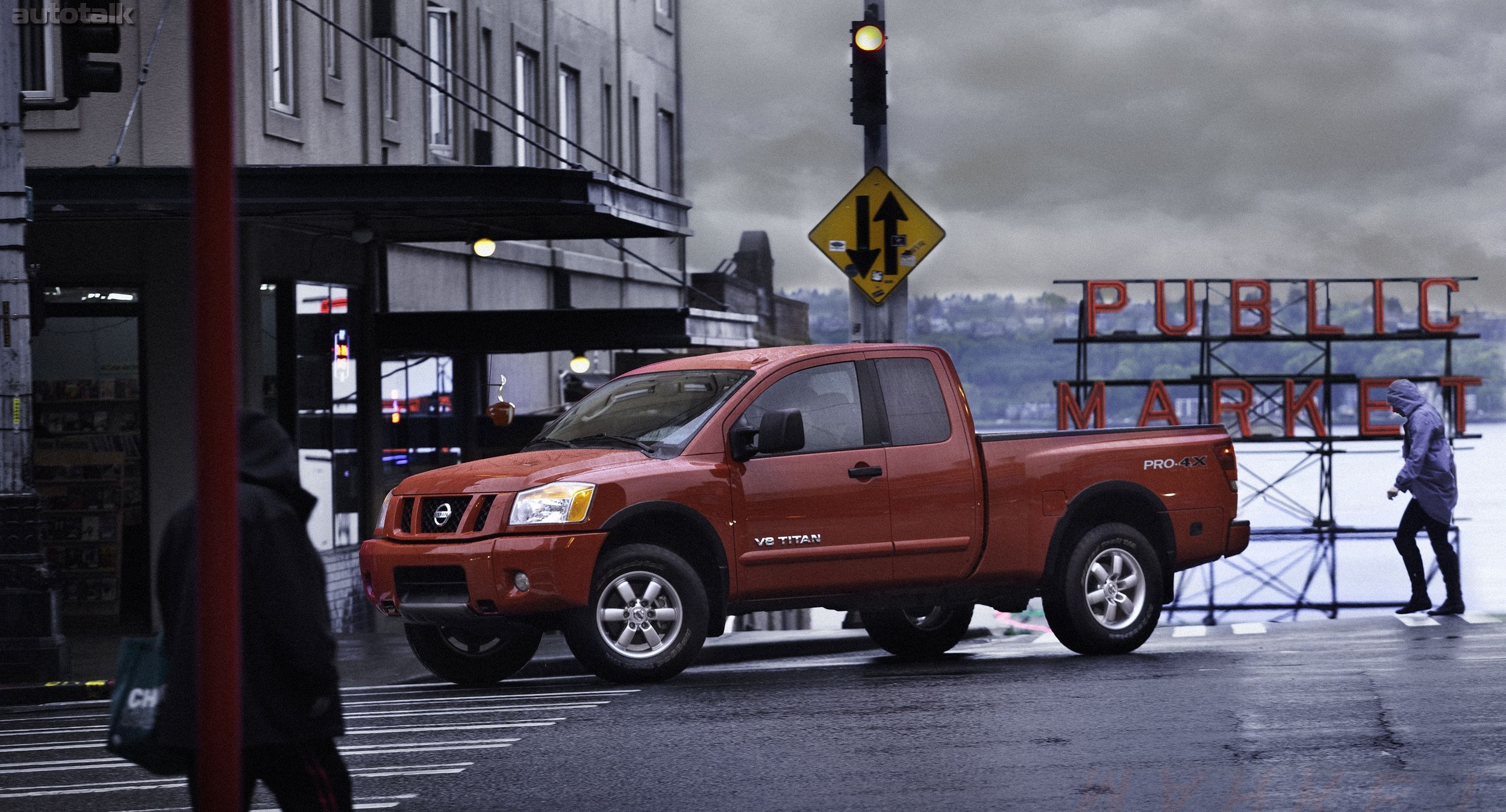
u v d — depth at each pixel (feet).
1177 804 23.17
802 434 36.17
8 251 42.55
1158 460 42.22
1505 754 26.27
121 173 46.68
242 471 16.98
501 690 38.06
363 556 37.40
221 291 13.07
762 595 37.40
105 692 41.75
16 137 42.68
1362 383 135.54
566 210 51.21
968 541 39.40
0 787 27.53
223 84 13.01
